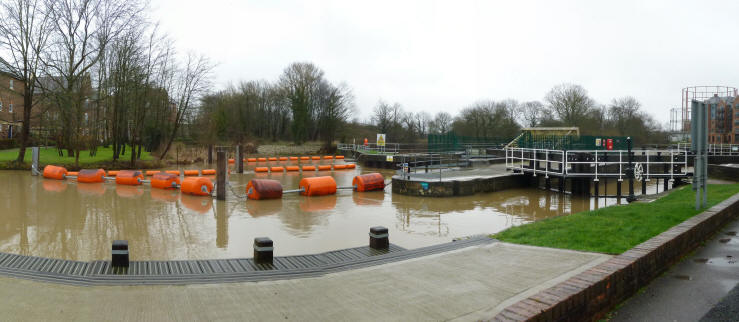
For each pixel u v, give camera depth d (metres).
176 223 13.12
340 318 4.60
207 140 55.47
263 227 12.61
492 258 7.14
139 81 34.69
